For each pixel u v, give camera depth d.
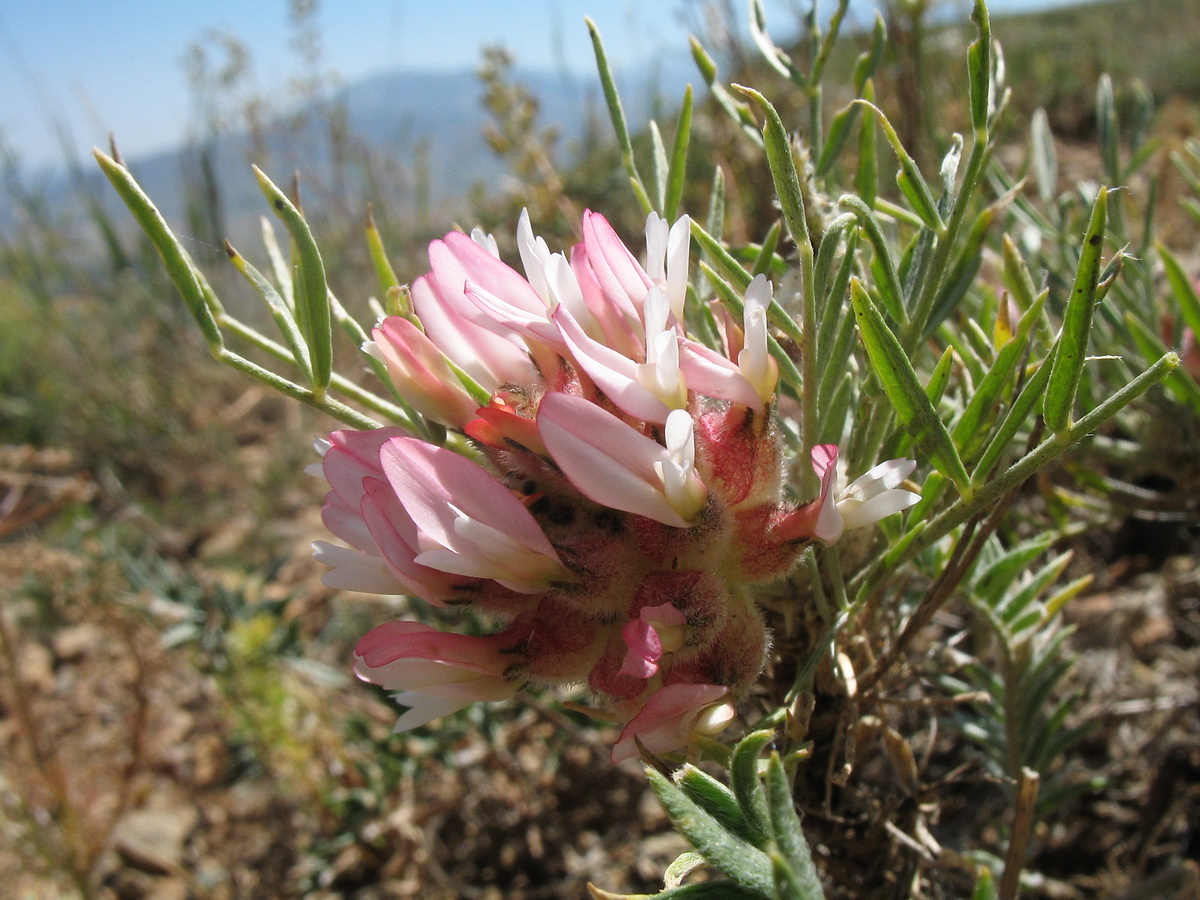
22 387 0.54
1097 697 0.19
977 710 0.15
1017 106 0.57
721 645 0.08
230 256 0.10
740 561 0.09
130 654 0.27
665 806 0.07
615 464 0.08
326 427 0.47
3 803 0.28
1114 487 0.16
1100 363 0.16
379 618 0.29
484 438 0.09
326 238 0.49
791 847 0.06
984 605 0.12
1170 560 0.20
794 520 0.09
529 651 0.09
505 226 0.38
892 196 0.21
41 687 0.35
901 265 0.10
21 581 0.35
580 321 0.09
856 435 0.10
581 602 0.09
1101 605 0.21
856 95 0.12
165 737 0.32
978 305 0.16
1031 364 0.10
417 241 0.45
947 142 0.23
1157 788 0.16
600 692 0.09
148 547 0.33
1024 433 0.14
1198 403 0.14
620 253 0.09
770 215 0.22
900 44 0.21
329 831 0.25
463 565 0.08
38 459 0.31
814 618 0.10
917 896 0.12
